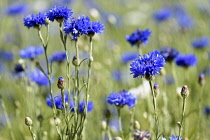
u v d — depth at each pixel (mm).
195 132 4789
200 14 9828
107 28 10039
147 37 4746
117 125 5695
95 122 5367
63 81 3447
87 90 3621
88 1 11484
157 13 9820
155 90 3428
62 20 3541
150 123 4684
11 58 8359
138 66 3156
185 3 11844
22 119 6332
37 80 5000
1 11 11484
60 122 4008
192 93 6445
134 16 11992
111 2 13758
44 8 11258
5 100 6949
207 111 5668
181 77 6883
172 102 5840
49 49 8977
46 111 5820
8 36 10039
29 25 3658
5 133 6301
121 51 9000
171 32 9453
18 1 12203
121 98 3932
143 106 5957
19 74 5406
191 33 9359
